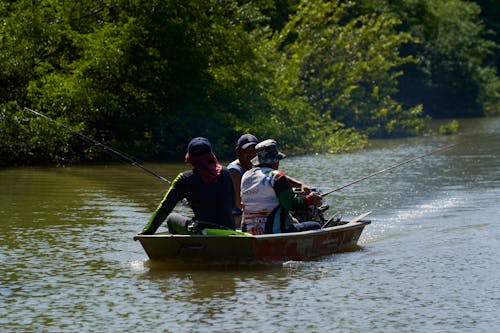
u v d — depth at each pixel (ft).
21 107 126.72
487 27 348.38
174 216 56.95
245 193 56.80
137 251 59.52
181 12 137.59
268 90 151.33
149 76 131.95
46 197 85.51
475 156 129.29
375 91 186.39
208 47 140.67
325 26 196.03
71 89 123.54
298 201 56.29
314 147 145.48
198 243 53.78
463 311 44.42
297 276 52.06
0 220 71.72
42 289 49.29
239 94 145.89
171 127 137.80
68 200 83.46
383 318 43.24
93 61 127.44
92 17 139.44
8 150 119.14
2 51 122.83
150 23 136.05
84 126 123.13
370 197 85.20
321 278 51.55
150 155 134.51
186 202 56.34
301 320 42.91
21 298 47.42
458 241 62.95
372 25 203.72
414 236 65.10
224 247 53.72
